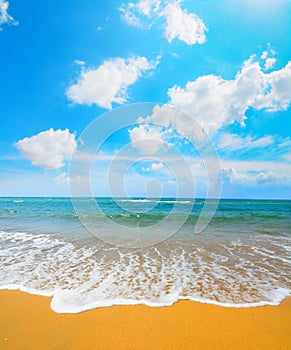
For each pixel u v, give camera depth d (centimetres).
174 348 256
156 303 360
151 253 676
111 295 386
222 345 261
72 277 469
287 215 1958
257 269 533
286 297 386
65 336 275
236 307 350
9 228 1122
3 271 503
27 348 254
